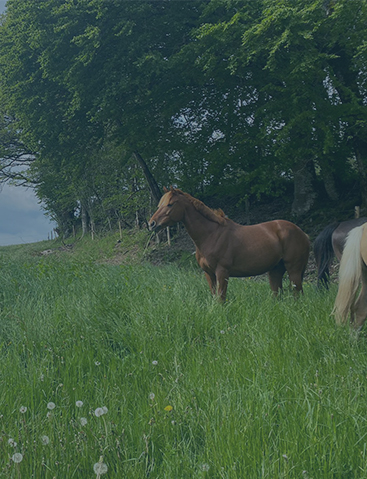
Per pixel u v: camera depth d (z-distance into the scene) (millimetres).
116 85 17406
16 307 6285
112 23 17812
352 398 2793
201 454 2434
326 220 15891
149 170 22922
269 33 14062
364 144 15359
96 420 2717
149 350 4238
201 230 6367
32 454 2293
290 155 15688
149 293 6211
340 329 4281
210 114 19469
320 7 13453
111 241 27938
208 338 4605
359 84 15312
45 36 18484
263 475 2039
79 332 4852
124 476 2164
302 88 14016
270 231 6633
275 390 3027
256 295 6703
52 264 10719
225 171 18797
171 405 2941
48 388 3445
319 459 2199
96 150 22703
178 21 18562
